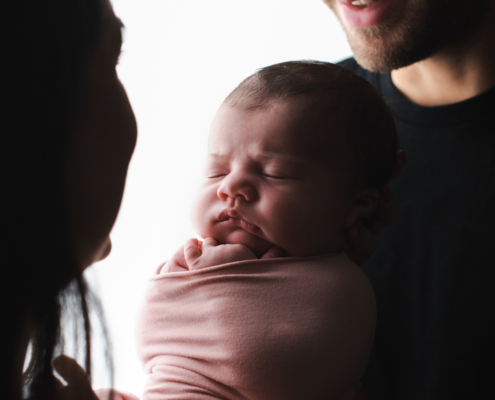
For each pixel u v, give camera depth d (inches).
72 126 19.6
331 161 32.3
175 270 31.4
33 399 19.1
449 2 39.1
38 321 18.8
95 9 21.2
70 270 19.3
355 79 36.3
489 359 37.7
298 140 31.5
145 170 73.4
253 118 32.3
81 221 21.3
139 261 70.1
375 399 41.3
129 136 24.5
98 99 21.8
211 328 27.6
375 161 35.5
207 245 31.2
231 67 78.0
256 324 27.1
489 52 41.9
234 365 26.5
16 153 17.6
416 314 40.9
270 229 30.4
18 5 17.6
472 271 39.4
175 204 73.1
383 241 43.9
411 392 40.1
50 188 18.5
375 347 42.0
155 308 30.3
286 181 30.9
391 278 42.8
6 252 17.9
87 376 20.1
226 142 32.6
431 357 39.4
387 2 40.3
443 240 41.1
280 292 28.2
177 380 27.3
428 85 45.4
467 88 43.6
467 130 42.2
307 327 27.3
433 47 41.4
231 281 28.4
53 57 18.5
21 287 18.1
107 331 21.4
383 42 42.1
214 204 32.2
